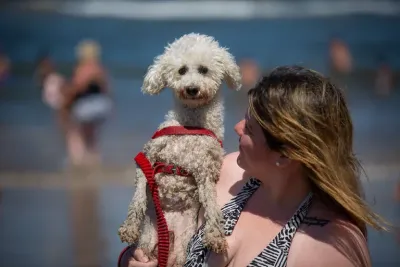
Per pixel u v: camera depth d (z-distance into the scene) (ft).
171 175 12.01
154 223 12.25
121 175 50.39
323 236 10.07
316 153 10.09
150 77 13.02
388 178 46.73
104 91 58.95
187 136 12.14
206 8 204.33
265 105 10.27
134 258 12.10
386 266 26.32
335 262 9.90
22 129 71.92
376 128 73.51
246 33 169.89
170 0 216.54
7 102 91.35
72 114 58.18
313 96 10.23
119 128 71.87
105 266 28.76
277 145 10.23
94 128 58.54
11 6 213.25
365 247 10.33
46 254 30.17
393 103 94.58
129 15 196.03
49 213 38.17
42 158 57.26
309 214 10.36
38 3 216.95
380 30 176.86
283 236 10.23
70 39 161.07
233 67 12.85
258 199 11.04
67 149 61.11
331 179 10.13
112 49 146.61
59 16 197.36
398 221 32.58
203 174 11.81
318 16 197.88
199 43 12.76
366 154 57.72
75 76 59.67
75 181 48.11
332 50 114.01
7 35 165.07
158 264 11.80
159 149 12.21
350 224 10.36
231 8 204.33
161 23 183.83
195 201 12.07
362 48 150.00
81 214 37.83
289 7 209.36
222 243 10.63
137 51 144.46
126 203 40.83
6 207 39.65
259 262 10.23
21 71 120.16
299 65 11.48
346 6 213.25
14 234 33.27
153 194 11.85
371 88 107.14
